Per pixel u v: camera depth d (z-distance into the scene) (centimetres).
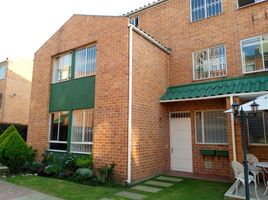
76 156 1002
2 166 1061
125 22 945
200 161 1045
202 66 1134
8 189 744
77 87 1105
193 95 1008
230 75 1044
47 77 1279
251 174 702
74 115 1097
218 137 1020
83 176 847
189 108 1104
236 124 853
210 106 1043
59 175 932
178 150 1118
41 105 1279
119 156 854
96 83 1000
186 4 1227
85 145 1020
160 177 954
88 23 1102
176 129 1138
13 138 1030
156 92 1073
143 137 934
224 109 1003
